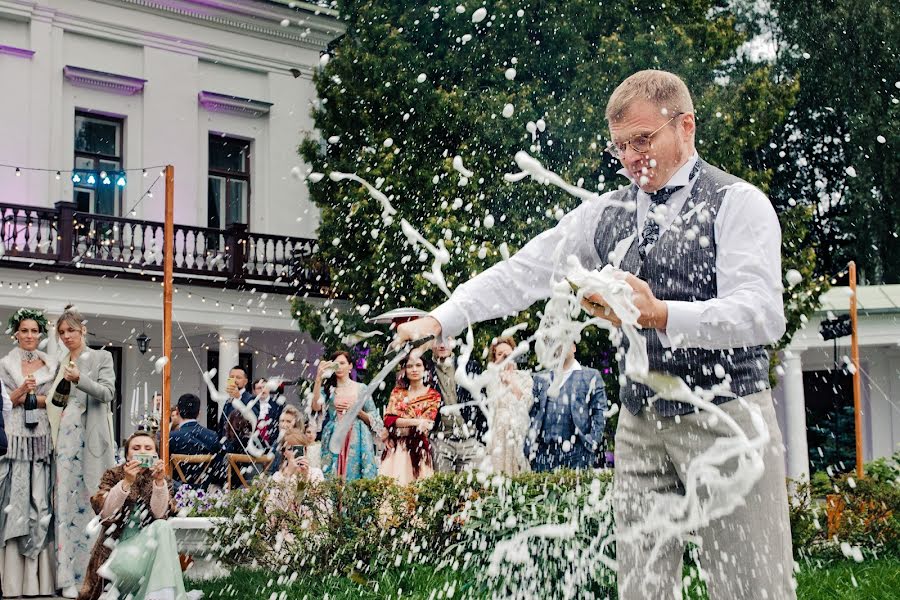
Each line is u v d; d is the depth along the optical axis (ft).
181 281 61.11
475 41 51.31
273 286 62.90
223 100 66.49
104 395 22.67
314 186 54.29
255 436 31.37
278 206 68.39
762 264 7.75
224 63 67.05
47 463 22.35
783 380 61.26
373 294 48.70
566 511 16.92
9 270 56.65
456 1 51.44
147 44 64.54
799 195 77.00
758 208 7.93
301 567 20.98
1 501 21.85
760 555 7.78
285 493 21.65
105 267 59.26
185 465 31.50
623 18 52.65
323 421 27.30
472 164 47.37
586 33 51.80
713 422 7.97
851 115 76.95
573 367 23.02
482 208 46.98
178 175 65.00
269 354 65.98
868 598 17.29
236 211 67.87
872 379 64.28
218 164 67.36
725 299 7.64
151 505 19.47
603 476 18.95
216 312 61.82
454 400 26.11
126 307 60.03
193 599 19.81
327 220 51.83
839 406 65.51
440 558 20.89
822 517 22.85
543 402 22.49
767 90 53.06
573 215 9.00
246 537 21.35
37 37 60.85
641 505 8.46
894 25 76.84
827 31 78.69
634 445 8.52
